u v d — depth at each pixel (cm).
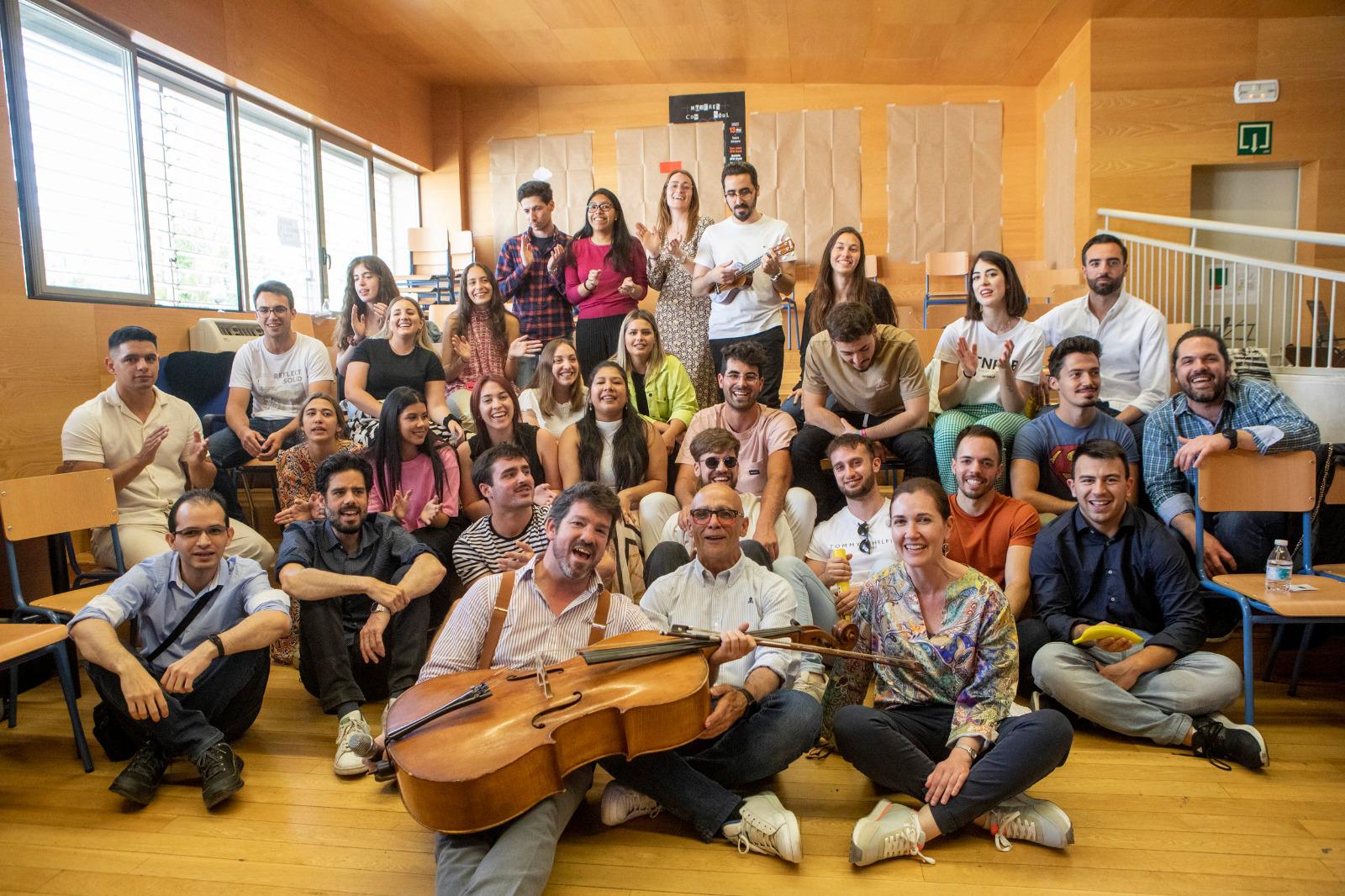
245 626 231
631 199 786
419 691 184
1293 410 271
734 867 184
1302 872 177
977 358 353
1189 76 636
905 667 201
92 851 193
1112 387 361
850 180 769
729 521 220
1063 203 697
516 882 158
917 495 200
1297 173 652
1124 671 239
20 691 294
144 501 327
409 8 615
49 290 401
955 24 639
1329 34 629
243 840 197
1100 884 174
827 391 354
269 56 566
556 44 685
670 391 366
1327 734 245
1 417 367
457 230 804
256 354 399
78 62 432
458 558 276
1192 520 281
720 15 625
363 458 286
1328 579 258
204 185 529
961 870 180
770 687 207
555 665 191
